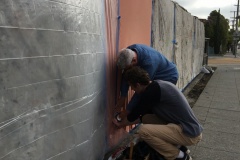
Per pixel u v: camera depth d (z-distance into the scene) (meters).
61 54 2.05
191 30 9.63
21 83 1.73
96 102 2.73
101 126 2.98
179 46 7.59
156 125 3.13
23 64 1.74
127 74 3.08
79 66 2.28
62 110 2.11
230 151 4.10
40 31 1.85
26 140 1.80
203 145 4.29
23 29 1.72
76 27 2.21
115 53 3.46
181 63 8.00
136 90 3.12
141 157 3.16
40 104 1.89
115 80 3.46
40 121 1.91
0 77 1.60
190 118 3.08
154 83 3.05
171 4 6.43
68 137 2.22
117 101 3.61
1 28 1.59
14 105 1.69
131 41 4.11
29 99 1.80
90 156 2.64
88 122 2.52
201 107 6.71
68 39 2.12
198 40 11.96
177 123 3.10
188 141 3.09
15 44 1.67
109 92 3.25
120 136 3.87
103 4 2.90
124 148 3.49
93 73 2.59
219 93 8.67
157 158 3.18
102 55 2.87
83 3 2.31
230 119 5.71
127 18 3.88
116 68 3.47
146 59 3.34
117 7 3.48
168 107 3.05
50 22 1.93
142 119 3.44
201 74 13.56
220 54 41.88
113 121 3.50
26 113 1.78
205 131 4.93
